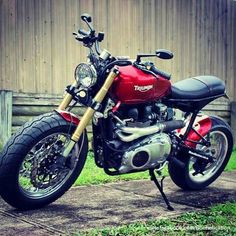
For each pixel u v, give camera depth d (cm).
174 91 400
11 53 654
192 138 425
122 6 742
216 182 498
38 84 677
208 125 439
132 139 367
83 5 706
